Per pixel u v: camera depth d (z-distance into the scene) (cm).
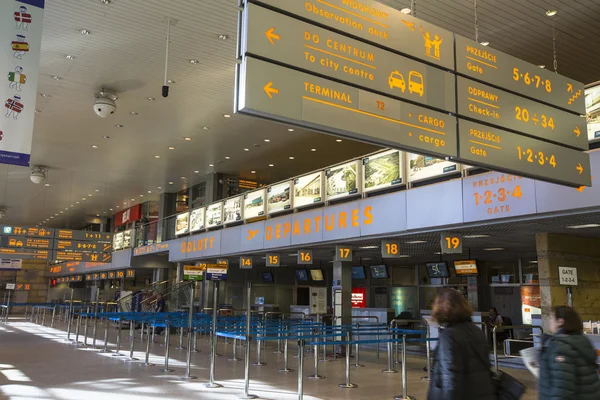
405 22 496
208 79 1168
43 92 1254
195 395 781
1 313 3625
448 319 309
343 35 452
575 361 300
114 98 1253
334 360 1254
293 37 422
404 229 1062
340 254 1318
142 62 1083
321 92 429
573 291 1056
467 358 292
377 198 1141
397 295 2080
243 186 2183
